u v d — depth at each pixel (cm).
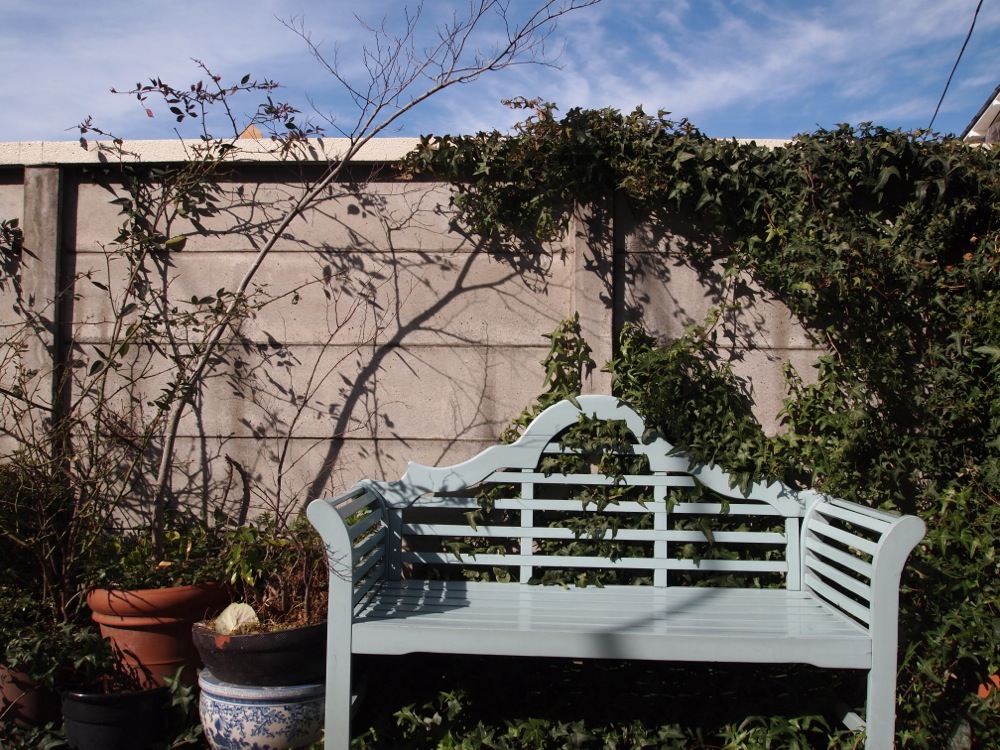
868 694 278
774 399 371
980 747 326
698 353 371
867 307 361
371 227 380
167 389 372
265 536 354
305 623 313
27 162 381
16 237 382
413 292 378
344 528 283
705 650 277
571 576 349
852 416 352
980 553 345
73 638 327
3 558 348
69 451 365
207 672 318
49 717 338
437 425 375
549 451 346
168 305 382
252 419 380
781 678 333
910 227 360
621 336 367
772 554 353
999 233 356
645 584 351
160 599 326
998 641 318
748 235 368
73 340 383
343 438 378
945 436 359
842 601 303
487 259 377
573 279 371
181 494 380
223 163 379
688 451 345
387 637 283
